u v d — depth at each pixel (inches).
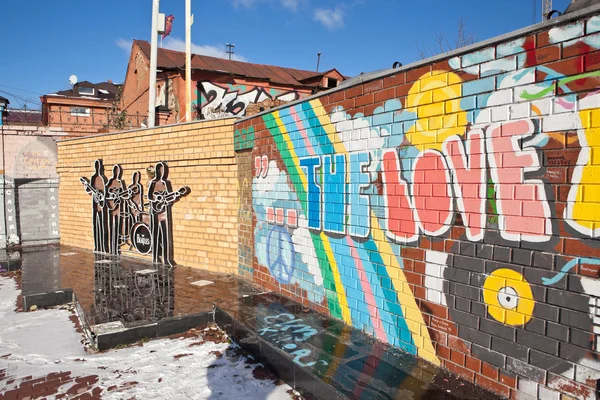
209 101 662.5
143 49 730.8
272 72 784.3
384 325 151.5
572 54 92.8
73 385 140.0
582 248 91.7
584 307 91.6
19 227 426.9
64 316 218.7
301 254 202.4
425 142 132.0
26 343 180.5
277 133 220.1
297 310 191.9
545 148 98.6
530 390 103.2
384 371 127.0
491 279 112.5
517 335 106.1
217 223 289.3
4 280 304.3
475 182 116.2
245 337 167.3
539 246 100.4
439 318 129.0
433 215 130.0
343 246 172.1
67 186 418.3
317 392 121.6
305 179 197.2
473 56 115.6
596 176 88.9
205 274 281.1
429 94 130.0
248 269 261.9
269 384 139.1
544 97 98.6
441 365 128.8
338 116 172.6
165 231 315.3
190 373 147.7
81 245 407.2
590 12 88.9
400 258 143.4
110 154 365.4
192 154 299.4
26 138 503.5
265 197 235.3
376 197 153.6
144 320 185.2
